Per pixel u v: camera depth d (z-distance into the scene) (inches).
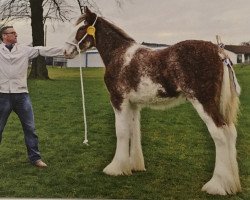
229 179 204.4
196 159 276.1
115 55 236.1
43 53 250.5
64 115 419.5
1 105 243.1
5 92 242.2
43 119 403.5
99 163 265.4
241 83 425.7
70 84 591.2
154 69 217.5
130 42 237.0
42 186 223.6
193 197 204.5
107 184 225.8
